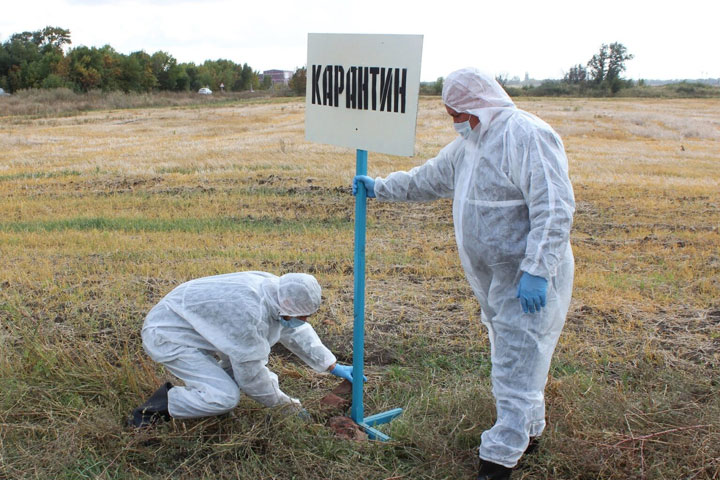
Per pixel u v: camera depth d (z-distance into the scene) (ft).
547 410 13.87
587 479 12.04
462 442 13.05
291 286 12.55
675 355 17.99
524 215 10.98
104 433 12.77
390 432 13.52
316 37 13.12
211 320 12.64
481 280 11.71
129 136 64.80
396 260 26.76
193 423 13.30
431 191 12.62
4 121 79.05
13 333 17.61
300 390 15.65
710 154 51.70
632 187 40.52
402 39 11.43
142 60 187.11
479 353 17.94
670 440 12.62
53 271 24.82
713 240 30.40
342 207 36.09
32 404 13.99
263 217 34.17
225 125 75.31
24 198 38.01
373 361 17.62
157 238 30.22
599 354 18.01
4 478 11.73
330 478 11.99
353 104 12.59
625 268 26.37
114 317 19.51
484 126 10.91
